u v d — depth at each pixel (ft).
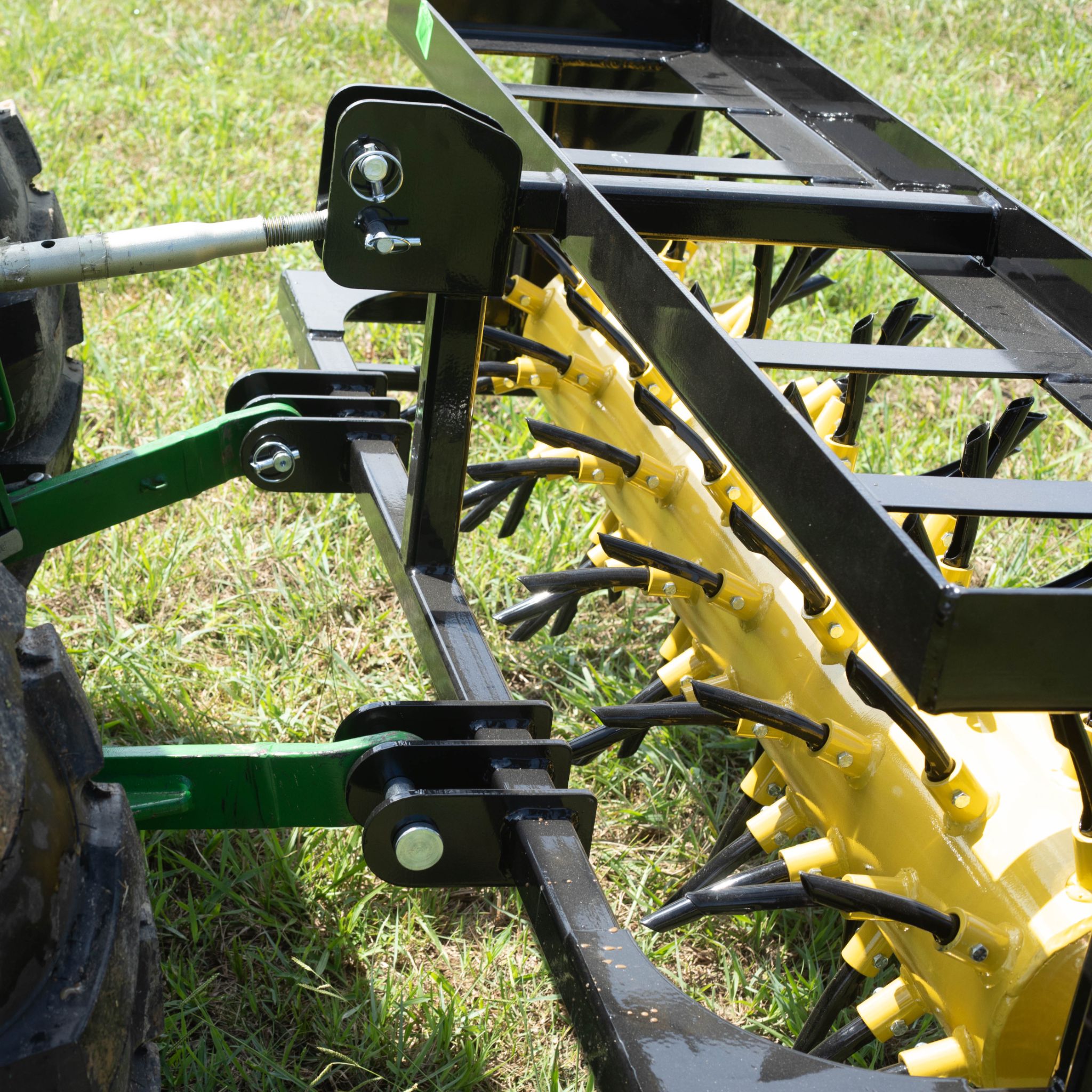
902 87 18.47
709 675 6.70
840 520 3.24
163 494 6.71
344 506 9.62
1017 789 4.63
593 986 3.91
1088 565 4.45
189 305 12.35
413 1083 5.56
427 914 6.45
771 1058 3.71
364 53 19.86
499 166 5.08
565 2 8.96
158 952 4.07
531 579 6.39
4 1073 3.31
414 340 12.12
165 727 7.50
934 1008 4.76
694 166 6.91
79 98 16.99
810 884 4.45
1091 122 17.53
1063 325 5.30
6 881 3.34
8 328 6.01
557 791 4.58
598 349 7.88
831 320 12.60
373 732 4.90
